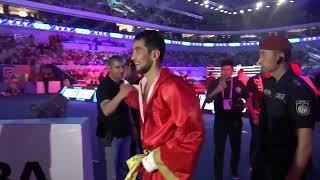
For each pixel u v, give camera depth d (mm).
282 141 2248
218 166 4691
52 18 32781
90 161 2504
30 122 2275
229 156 6348
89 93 19859
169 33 44656
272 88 2305
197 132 1851
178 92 1864
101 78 4070
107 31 37375
